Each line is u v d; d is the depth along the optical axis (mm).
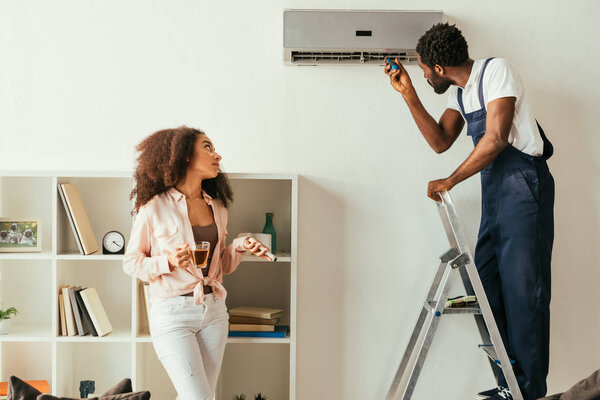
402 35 2795
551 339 2936
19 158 2883
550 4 2895
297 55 2852
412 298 2939
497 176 2455
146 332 2709
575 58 2900
